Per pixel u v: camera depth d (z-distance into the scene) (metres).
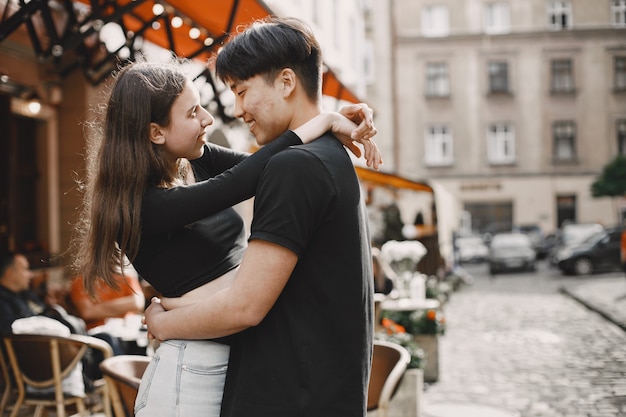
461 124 41.25
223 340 1.98
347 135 1.96
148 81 1.96
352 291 1.83
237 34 1.99
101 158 1.95
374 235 15.13
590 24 40.72
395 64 37.84
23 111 8.35
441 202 17.02
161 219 1.88
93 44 8.56
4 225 8.17
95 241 1.93
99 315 6.96
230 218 2.04
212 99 8.98
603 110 40.72
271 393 1.77
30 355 4.86
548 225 40.84
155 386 1.98
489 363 8.96
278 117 1.94
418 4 41.47
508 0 41.12
